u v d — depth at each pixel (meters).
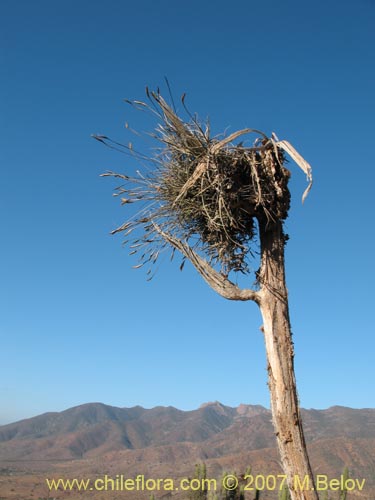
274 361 5.65
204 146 6.28
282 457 5.33
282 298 5.96
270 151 6.30
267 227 6.22
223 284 6.07
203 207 6.24
